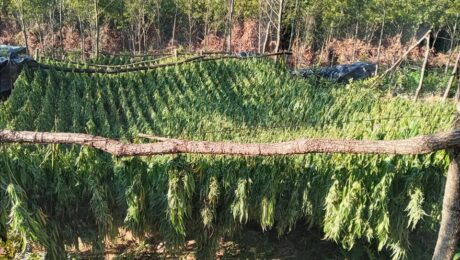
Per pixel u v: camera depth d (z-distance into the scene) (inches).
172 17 1530.5
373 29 1364.4
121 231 339.9
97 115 469.7
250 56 671.8
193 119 430.3
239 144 221.9
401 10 1109.1
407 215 272.2
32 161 252.5
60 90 550.6
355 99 440.5
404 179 275.4
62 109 474.6
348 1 1133.7
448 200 203.8
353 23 1344.7
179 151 223.3
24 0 1016.9
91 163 260.8
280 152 217.0
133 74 617.9
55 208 255.9
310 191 283.4
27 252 235.1
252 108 491.8
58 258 257.1
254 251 329.4
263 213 278.2
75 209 263.0
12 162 239.1
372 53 1223.5
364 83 562.6
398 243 281.1
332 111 418.3
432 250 321.4
